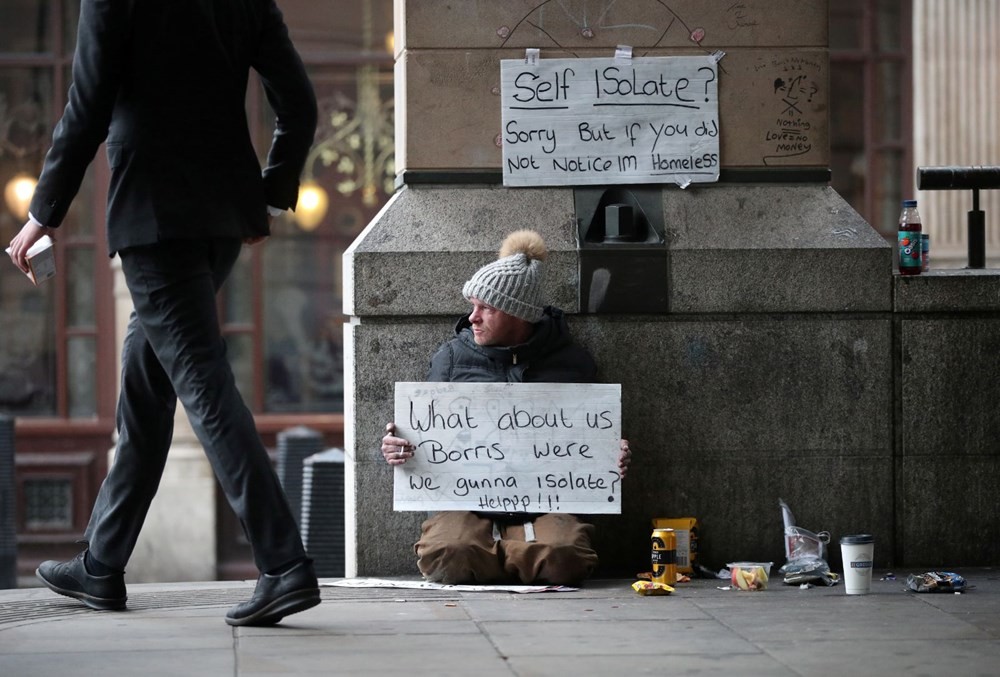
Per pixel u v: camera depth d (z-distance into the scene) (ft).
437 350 18.60
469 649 13.61
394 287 18.58
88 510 42.50
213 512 40.86
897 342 19.08
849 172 44.14
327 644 13.80
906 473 19.11
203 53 14.42
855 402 19.04
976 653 13.46
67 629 14.57
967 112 38.29
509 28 18.97
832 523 19.07
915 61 38.93
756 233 18.99
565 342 18.16
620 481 17.85
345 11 42.63
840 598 16.74
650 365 18.88
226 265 14.94
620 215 18.89
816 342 19.01
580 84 19.03
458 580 17.56
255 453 14.14
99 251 42.80
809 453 19.02
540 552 17.25
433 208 18.92
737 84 19.19
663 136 19.11
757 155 19.21
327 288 43.14
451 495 17.79
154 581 40.60
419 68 18.90
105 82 13.96
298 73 15.29
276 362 43.04
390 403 18.74
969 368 19.12
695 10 19.12
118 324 41.88
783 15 19.17
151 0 14.10
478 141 19.01
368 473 18.71
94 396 42.93
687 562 18.45
